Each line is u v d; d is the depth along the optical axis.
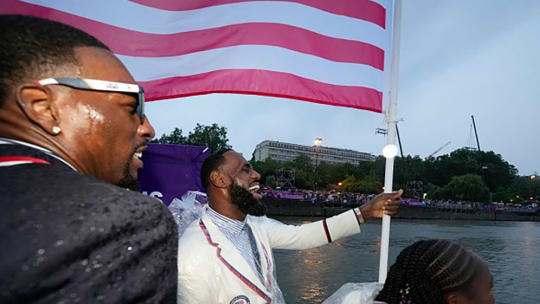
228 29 2.64
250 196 1.76
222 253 1.60
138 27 2.55
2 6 2.22
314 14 2.70
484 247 19.09
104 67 0.57
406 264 1.09
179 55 2.60
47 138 0.52
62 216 0.37
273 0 2.69
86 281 0.35
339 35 2.72
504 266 13.31
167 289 0.43
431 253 1.05
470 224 39.38
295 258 12.39
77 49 0.55
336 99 2.62
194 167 3.05
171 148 3.00
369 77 2.69
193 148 3.02
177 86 2.57
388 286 1.13
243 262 1.62
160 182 2.98
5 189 0.38
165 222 0.46
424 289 1.03
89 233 0.37
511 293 9.49
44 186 0.40
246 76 2.58
